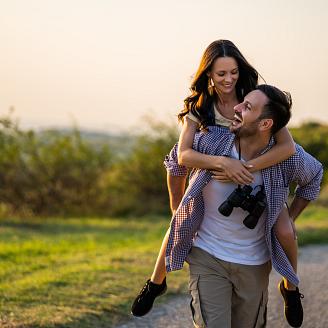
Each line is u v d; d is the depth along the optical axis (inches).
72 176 886.4
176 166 177.9
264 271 170.1
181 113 173.9
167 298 293.3
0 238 559.8
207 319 164.7
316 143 887.7
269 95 160.1
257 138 164.2
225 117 170.7
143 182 910.4
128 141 940.6
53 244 506.9
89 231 657.6
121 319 260.4
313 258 419.5
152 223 759.7
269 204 164.4
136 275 330.6
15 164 858.8
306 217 689.0
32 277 337.4
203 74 170.4
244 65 168.9
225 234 167.2
